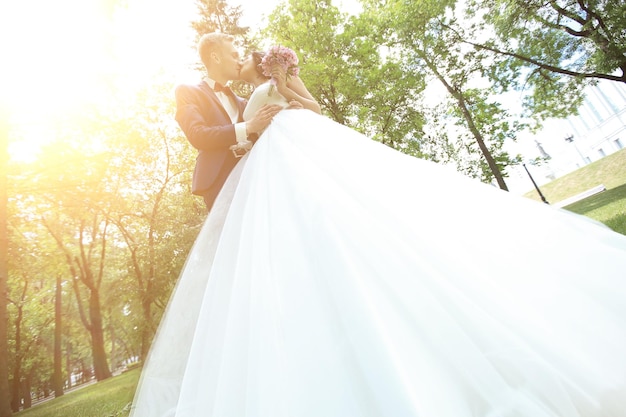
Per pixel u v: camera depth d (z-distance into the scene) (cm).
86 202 1385
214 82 235
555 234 108
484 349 72
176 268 1189
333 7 1686
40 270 1597
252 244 111
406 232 99
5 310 753
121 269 1836
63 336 3070
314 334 73
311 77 1555
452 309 78
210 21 1579
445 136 2047
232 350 82
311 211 103
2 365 713
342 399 62
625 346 75
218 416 70
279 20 1720
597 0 1282
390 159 145
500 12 1440
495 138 2145
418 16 1672
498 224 111
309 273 87
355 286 75
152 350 114
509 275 93
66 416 643
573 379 69
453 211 115
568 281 91
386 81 1761
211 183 185
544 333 77
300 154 141
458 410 60
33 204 1348
